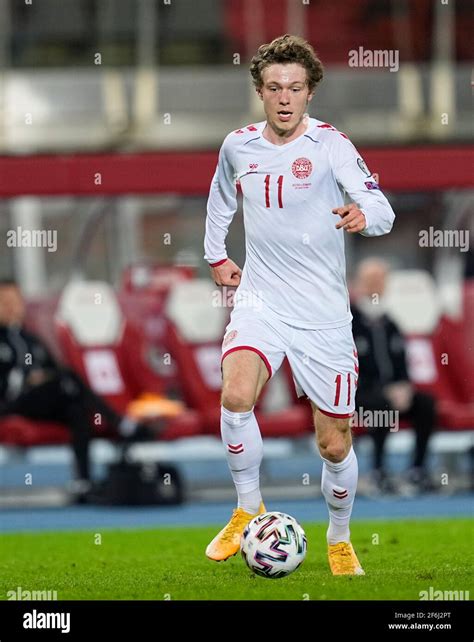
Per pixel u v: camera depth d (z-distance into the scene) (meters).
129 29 58.81
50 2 58.28
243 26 58.62
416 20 57.16
